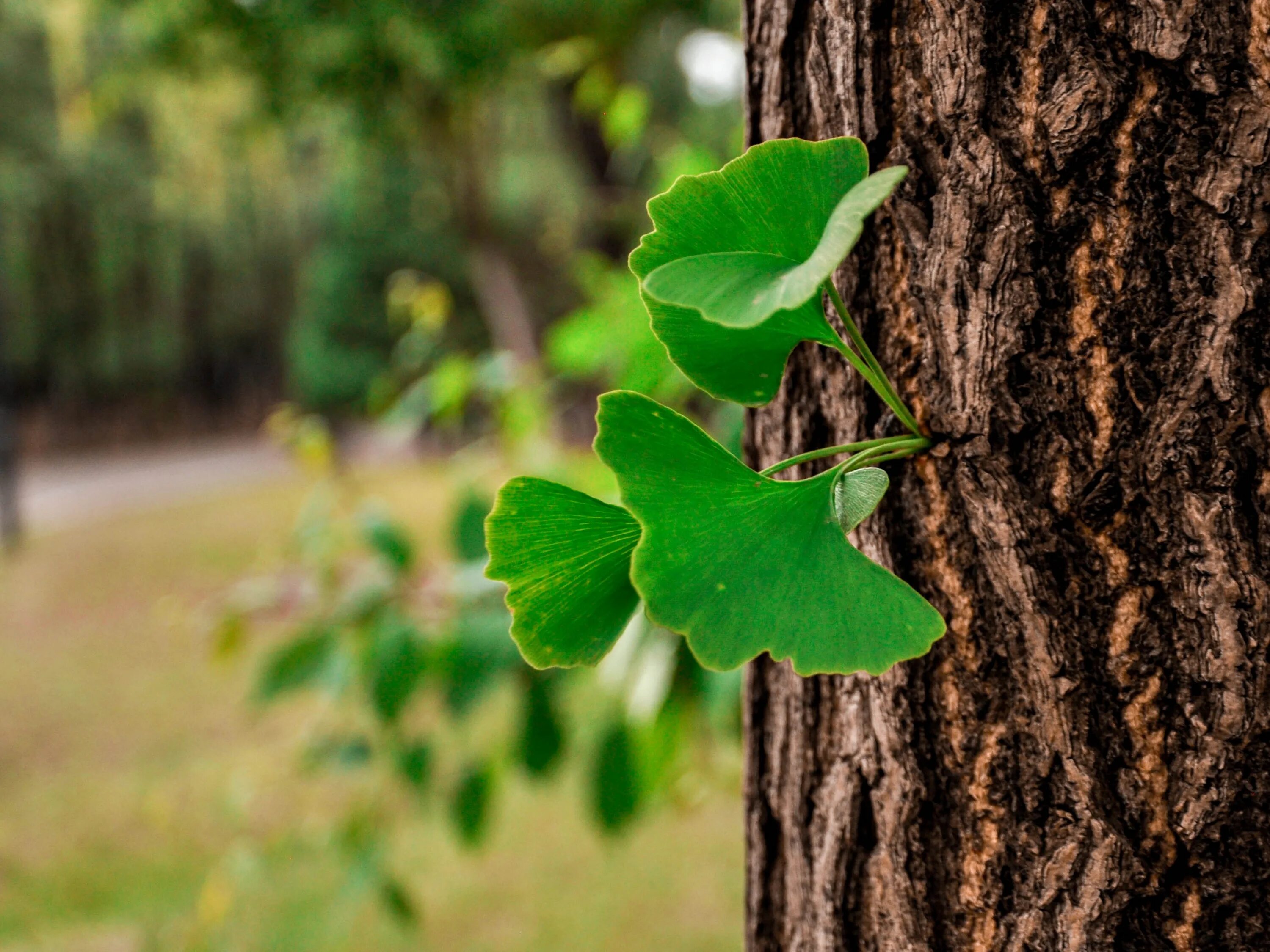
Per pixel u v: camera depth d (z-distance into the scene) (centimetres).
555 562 35
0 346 494
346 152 372
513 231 631
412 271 809
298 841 114
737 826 177
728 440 72
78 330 978
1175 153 37
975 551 39
